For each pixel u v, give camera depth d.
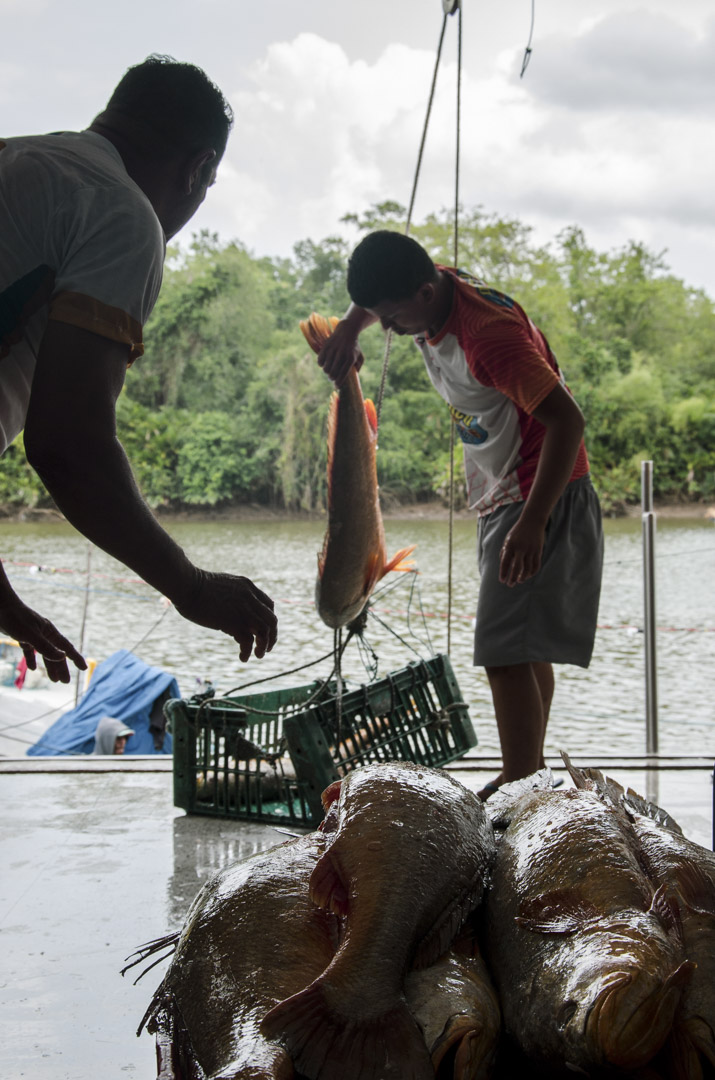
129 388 50.38
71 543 32.59
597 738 10.07
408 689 3.41
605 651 15.59
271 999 1.26
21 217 1.65
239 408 49.88
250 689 12.10
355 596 3.06
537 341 3.03
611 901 1.28
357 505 2.99
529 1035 1.23
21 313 1.67
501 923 1.37
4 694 10.13
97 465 1.57
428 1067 1.16
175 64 1.92
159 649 15.82
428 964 1.32
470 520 42.88
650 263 62.34
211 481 47.09
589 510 3.00
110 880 2.45
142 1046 1.63
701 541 31.72
